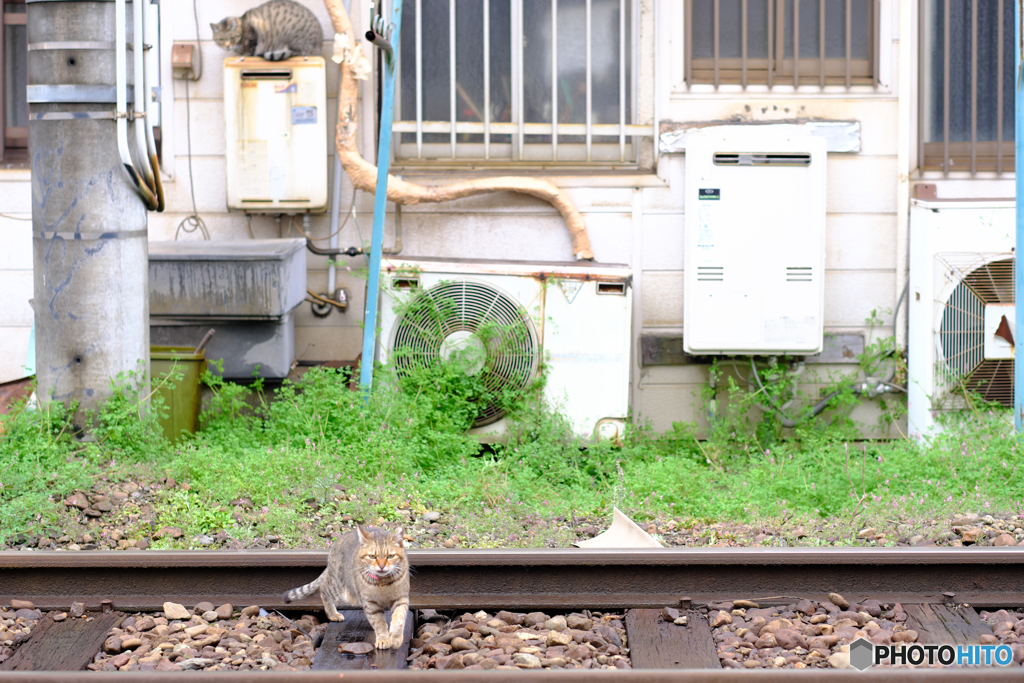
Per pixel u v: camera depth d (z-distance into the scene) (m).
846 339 7.12
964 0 7.11
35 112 5.34
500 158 7.24
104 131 5.32
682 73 7.05
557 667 3.24
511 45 7.14
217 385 6.44
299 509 4.66
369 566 3.22
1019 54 5.51
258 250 6.30
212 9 6.96
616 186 7.07
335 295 7.16
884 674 3.01
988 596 3.78
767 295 6.70
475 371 6.33
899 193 7.06
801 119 7.05
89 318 5.38
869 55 7.07
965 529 4.36
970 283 6.44
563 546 4.38
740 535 4.53
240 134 6.83
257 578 3.84
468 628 3.53
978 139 7.21
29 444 5.00
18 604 3.70
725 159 6.61
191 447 5.48
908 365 7.00
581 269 6.36
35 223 5.41
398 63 7.14
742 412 7.01
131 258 5.46
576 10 7.11
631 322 6.77
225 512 4.60
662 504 5.08
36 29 5.28
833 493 5.16
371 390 6.06
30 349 6.32
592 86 7.19
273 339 6.48
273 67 6.76
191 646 3.39
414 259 6.56
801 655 3.33
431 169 7.15
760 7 7.04
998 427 5.68
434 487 5.08
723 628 3.55
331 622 3.59
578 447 6.31
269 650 3.38
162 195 5.59
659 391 7.15
